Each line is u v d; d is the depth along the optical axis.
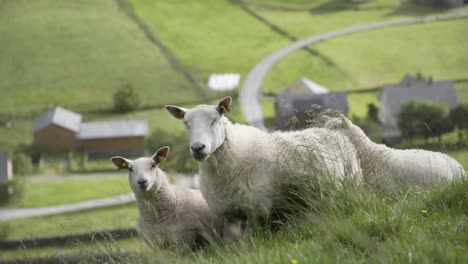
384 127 140.75
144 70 191.62
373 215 7.95
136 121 153.88
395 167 11.83
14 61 195.12
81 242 9.88
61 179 128.50
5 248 51.44
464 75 186.12
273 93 179.00
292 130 11.45
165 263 8.80
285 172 10.34
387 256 6.33
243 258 7.01
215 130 10.16
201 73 192.00
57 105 170.38
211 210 10.80
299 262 6.34
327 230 7.86
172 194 12.44
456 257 6.11
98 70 191.00
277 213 10.47
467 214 8.14
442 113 134.12
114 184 121.19
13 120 161.00
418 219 8.12
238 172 10.36
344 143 11.08
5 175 124.88
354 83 185.25
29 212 104.31
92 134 150.12
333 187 9.69
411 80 163.62
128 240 13.38
